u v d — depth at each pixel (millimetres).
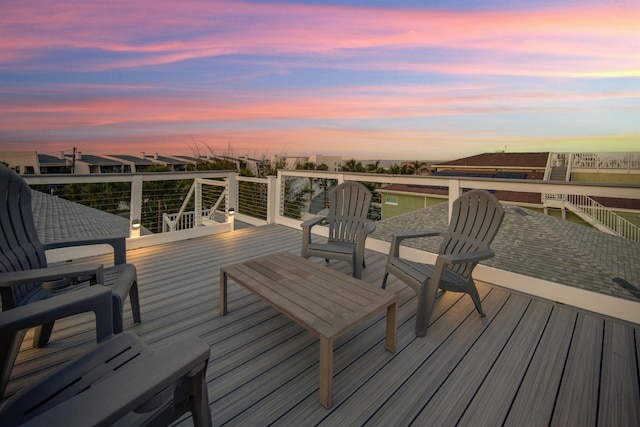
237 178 6234
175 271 3297
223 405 1459
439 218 3725
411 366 1769
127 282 1882
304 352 1893
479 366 1776
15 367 1720
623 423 1391
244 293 2732
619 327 2221
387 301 1767
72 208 4266
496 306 2531
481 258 2074
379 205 4238
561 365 1797
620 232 2691
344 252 2875
